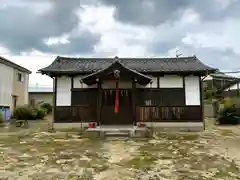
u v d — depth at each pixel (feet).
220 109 64.75
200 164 19.85
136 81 38.78
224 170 18.17
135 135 34.63
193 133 38.81
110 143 29.45
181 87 42.24
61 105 42.09
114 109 41.52
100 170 18.12
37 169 18.37
